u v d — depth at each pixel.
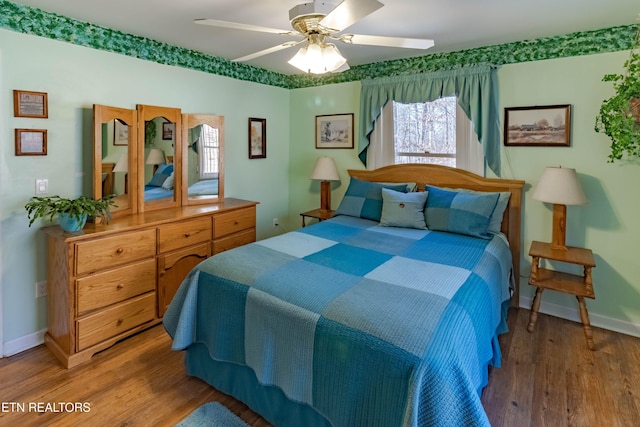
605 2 2.24
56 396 2.01
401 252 2.42
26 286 2.45
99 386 2.10
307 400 1.60
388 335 1.41
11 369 2.25
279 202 4.59
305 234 2.86
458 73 3.25
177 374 2.22
